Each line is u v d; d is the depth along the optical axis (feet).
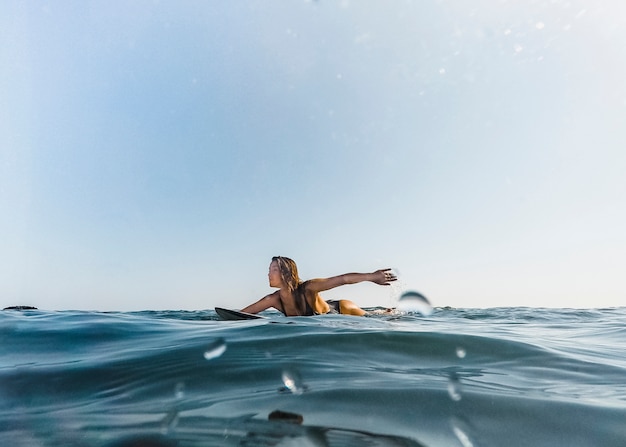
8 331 6.32
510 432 2.72
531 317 14.29
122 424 2.85
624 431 2.77
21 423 2.88
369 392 3.42
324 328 6.34
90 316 8.16
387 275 11.26
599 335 7.79
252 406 3.12
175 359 4.47
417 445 2.51
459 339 5.44
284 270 11.92
